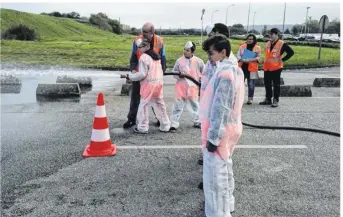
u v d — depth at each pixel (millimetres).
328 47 34500
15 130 5898
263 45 31281
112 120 6598
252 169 4359
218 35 2852
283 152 4973
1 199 3549
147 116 5715
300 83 12148
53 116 6867
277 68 7789
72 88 9039
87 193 3691
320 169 4371
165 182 3957
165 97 9133
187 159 4656
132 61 5934
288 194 3705
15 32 36969
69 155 4754
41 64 16875
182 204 3471
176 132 5867
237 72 2871
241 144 5316
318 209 3404
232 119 2914
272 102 8320
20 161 4527
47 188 3791
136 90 5922
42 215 3271
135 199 3566
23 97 8695
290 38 52781
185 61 5750
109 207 3414
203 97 2996
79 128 6047
